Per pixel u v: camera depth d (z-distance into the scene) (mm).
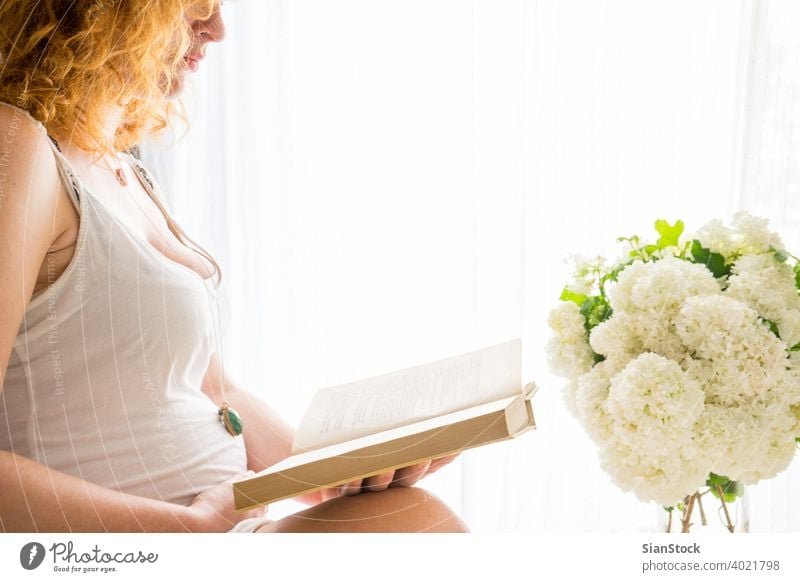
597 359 628
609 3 1358
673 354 563
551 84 1379
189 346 595
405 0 1427
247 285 1456
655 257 632
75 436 549
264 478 495
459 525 574
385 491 573
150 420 579
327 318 1481
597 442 580
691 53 1352
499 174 1416
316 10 1437
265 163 1442
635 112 1377
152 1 549
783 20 1259
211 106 1412
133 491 567
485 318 1438
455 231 1451
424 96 1438
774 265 577
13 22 525
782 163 1278
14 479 486
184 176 1399
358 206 1466
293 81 1435
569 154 1394
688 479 548
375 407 597
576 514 1385
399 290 1472
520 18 1383
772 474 546
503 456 1395
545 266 1415
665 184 1381
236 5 1404
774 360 527
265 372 1472
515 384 524
